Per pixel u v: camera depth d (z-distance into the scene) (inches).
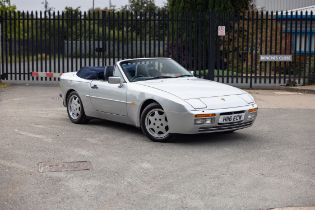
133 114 342.3
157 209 203.3
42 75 728.3
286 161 279.3
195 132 308.5
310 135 358.0
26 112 462.9
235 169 261.9
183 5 893.8
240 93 338.0
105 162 276.8
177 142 327.6
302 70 811.4
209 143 325.4
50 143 325.7
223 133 358.0
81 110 394.0
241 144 323.6
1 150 304.7
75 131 368.2
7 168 263.9
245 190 227.1
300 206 206.2
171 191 226.1
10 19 735.7
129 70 360.5
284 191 225.5
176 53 721.0
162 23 772.0
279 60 702.5
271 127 389.7
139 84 343.9
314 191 225.5
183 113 306.2
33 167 265.9
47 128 379.9
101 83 372.5
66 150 305.6
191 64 722.8
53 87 687.7
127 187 231.8
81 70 407.2
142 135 351.6
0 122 405.7
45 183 237.6
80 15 725.3
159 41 722.8
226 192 224.4
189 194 221.9
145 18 722.8
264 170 260.1
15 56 746.2
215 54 759.1
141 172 256.5
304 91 649.6
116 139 338.6
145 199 215.5
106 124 398.0
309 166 268.5
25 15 754.2
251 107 326.3
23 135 351.6
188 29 717.9
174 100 310.7
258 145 321.1
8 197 217.5
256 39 699.4
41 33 738.2
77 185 234.5
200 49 711.7
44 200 213.8
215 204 209.0
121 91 350.9
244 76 737.0
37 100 553.0
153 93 324.5
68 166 267.9
